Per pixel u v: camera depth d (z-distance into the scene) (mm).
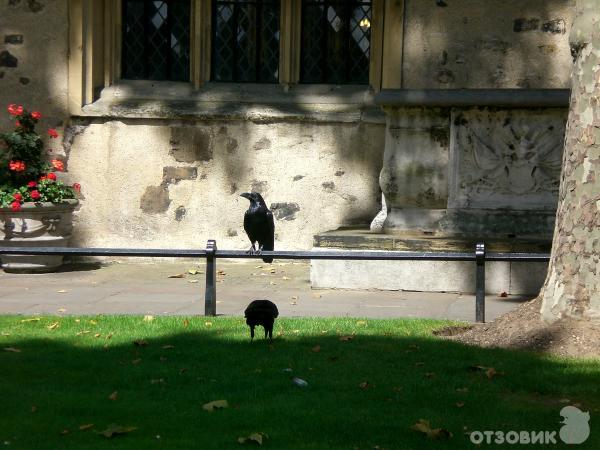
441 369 6660
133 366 6762
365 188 12445
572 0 11695
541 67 11812
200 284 10852
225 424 5578
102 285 10773
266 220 9531
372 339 7559
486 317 8719
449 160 10328
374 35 12523
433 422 5586
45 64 12688
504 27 11875
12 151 11938
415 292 10156
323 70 12844
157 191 12742
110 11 12891
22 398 6035
